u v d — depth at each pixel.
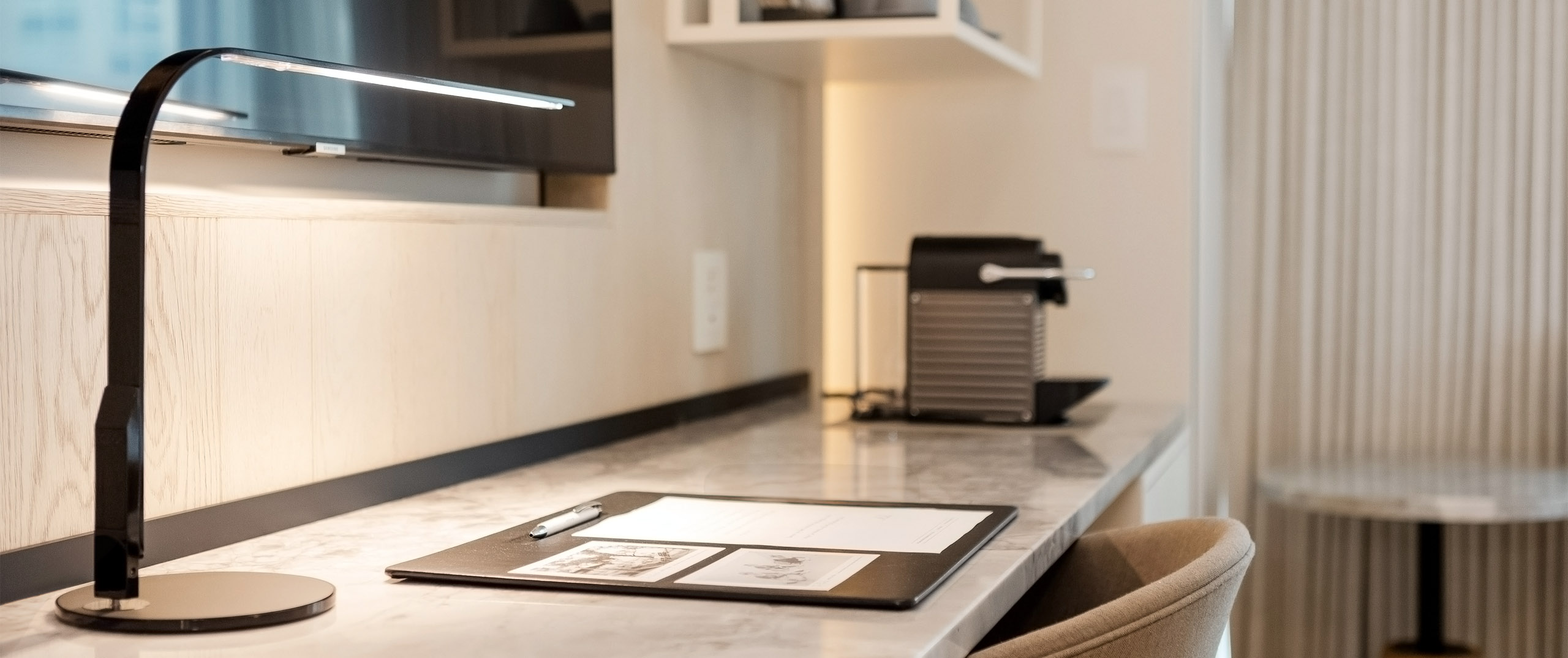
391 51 1.54
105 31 1.18
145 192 1.11
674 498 1.55
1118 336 2.81
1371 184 3.25
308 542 1.34
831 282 2.97
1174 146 2.76
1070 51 2.81
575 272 1.98
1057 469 1.81
